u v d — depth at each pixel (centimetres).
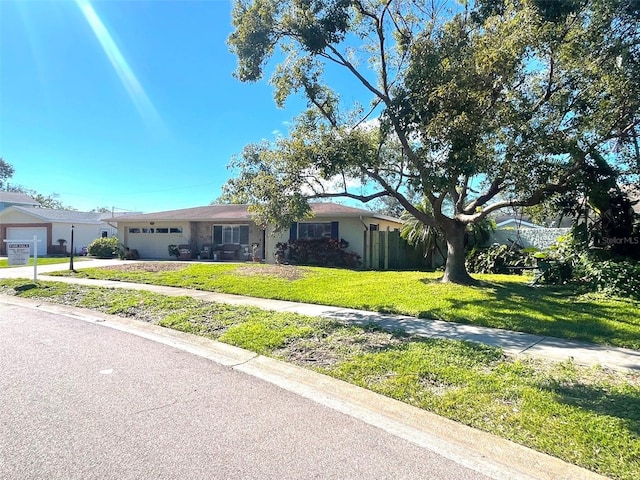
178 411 407
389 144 1120
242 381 496
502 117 818
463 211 1178
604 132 899
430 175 850
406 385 457
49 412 399
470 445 343
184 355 603
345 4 974
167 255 2473
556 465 309
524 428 359
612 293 941
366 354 562
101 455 322
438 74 823
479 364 520
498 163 868
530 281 1197
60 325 797
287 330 688
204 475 297
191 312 859
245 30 987
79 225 3266
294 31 998
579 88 906
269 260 2103
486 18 916
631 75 832
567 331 676
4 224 3156
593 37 831
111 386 472
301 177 1073
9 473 295
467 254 1652
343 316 815
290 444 345
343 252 1897
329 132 998
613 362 536
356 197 1138
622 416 372
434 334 676
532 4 779
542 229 1752
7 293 1181
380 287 1111
